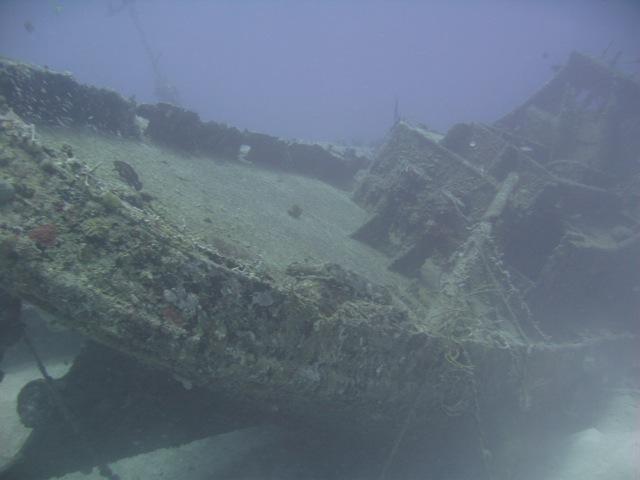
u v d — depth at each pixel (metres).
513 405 7.36
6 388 6.74
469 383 5.84
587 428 9.09
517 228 9.73
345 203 10.68
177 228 4.42
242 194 8.01
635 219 11.60
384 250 8.63
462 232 8.27
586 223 11.39
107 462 4.93
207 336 3.62
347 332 4.44
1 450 5.62
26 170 3.43
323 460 6.38
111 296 3.30
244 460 6.15
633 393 10.18
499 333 6.64
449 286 6.80
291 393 4.33
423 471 6.82
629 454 7.89
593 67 14.23
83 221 3.39
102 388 4.60
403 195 8.63
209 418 5.03
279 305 4.00
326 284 4.69
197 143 9.24
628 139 13.65
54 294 3.17
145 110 8.51
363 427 5.50
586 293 10.29
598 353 9.27
